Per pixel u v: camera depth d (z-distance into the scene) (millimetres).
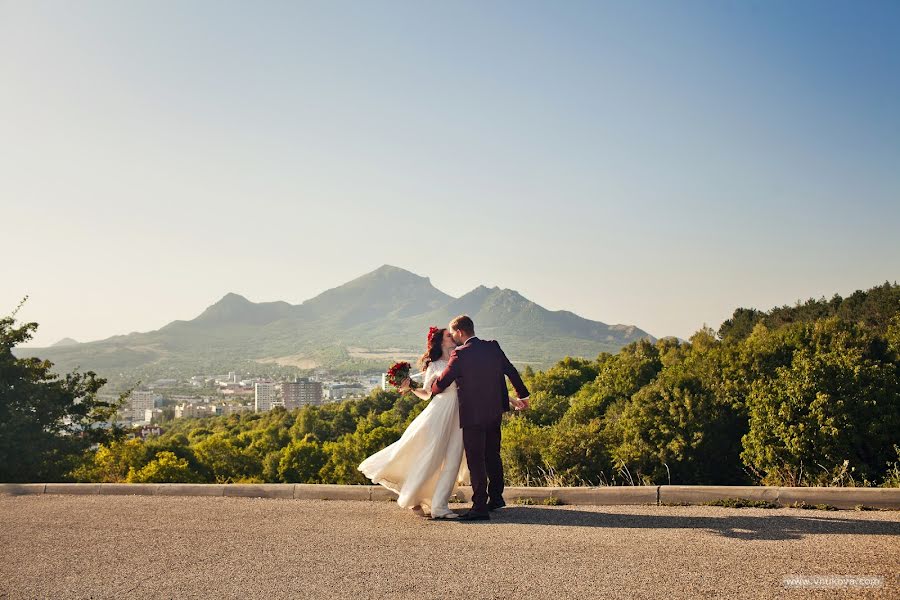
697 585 4676
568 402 73500
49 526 6906
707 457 35750
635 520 6668
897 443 27906
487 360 7156
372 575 5078
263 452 91875
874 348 36688
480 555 5520
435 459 7086
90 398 17047
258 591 4801
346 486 8336
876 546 5492
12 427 14305
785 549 5457
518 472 16516
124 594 4809
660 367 66312
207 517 7219
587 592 4605
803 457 28203
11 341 15992
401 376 7363
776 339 39250
